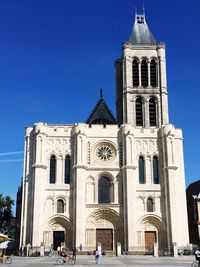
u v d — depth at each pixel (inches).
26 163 2947.8
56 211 2822.3
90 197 2876.5
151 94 3277.6
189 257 2389.3
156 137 3056.1
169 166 2901.1
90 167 2930.6
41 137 2940.5
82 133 2962.6
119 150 3004.4
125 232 2753.4
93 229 2817.4
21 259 2206.0
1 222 3833.7
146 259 2148.1
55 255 2613.2
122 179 2923.2
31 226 2714.1
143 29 3582.7
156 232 2844.5
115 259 2158.0
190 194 3531.0
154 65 3393.2
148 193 2901.1
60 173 2908.5
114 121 3348.9
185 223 2844.5
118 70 3649.1
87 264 1707.7
